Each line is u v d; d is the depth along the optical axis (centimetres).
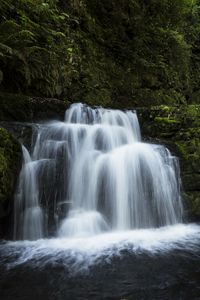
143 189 534
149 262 375
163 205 545
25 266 364
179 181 579
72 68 821
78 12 899
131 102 963
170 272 351
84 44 892
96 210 504
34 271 352
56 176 491
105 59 959
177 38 1167
